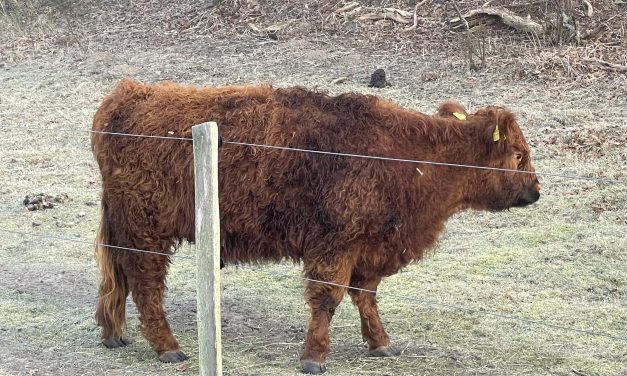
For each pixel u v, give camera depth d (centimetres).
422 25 1677
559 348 620
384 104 595
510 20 1581
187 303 736
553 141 1112
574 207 923
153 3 2062
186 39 1808
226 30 1820
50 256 856
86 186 1094
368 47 1625
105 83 1588
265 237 575
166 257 605
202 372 445
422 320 680
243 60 1628
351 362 597
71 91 1547
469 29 1538
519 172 590
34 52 1855
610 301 713
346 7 1792
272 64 1584
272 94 593
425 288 747
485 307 703
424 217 578
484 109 604
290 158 562
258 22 1828
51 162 1191
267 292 757
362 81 1455
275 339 648
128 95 607
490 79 1401
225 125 578
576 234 852
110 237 611
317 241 561
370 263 575
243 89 603
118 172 588
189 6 1988
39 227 942
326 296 566
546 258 804
